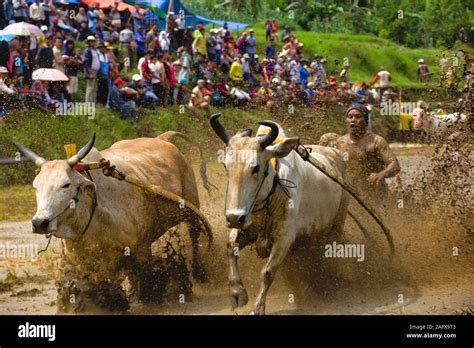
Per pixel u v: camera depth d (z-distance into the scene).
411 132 30.77
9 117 19.30
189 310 9.84
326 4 57.56
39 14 23.59
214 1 50.59
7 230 15.01
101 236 9.40
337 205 10.99
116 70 22.97
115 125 21.72
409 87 42.38
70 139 20.14
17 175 18.95
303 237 10.38
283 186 9.55
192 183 11.24
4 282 11.23
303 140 16.30
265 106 24.77
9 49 20.86
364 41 54.28
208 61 27.52
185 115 23.36
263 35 44.97
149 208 10.09
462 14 55.78
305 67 29.55
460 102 13.68
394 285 11.20
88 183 9.08
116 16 27.95
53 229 8.74
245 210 8.82
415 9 59.53
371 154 11.96
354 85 33.22
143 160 10.39
